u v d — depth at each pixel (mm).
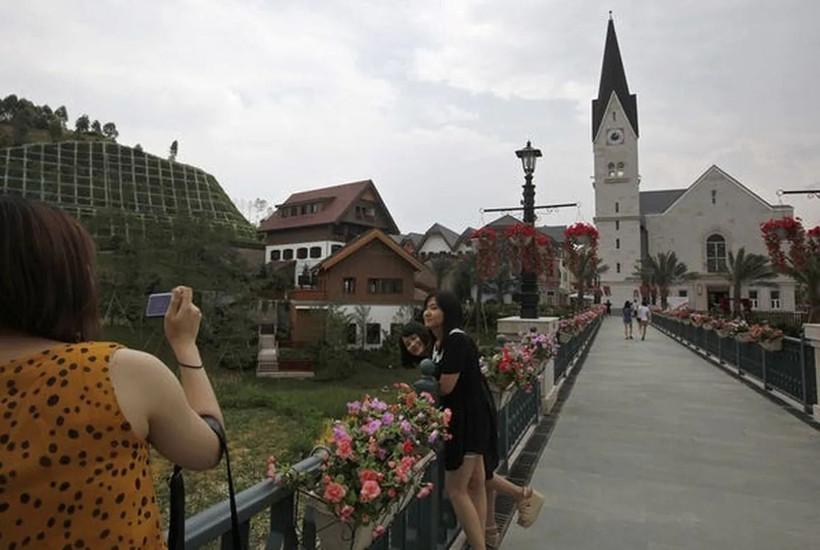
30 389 802
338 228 41906
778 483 4500
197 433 981
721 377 10625
